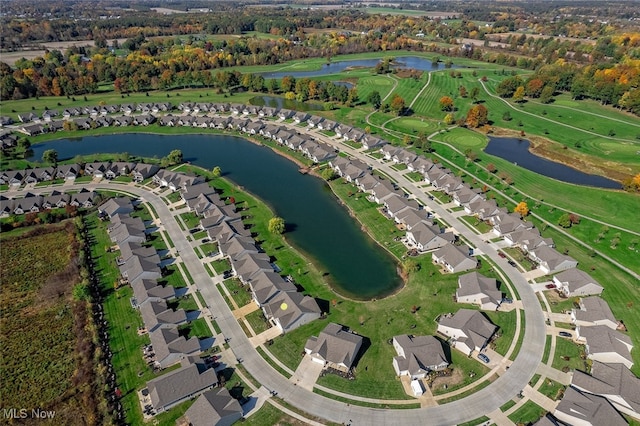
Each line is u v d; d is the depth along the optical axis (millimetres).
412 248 120438
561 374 81875
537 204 141750
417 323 94625
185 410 76000
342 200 146625
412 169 165250
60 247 121250
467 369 83125
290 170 170250
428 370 82312
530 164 176250
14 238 124438
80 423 74438
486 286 100750
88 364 84312
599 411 71250
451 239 120812
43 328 93938
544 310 97438
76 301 100375
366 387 80125
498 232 124875
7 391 80125
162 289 101938
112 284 106938
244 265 109188
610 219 132375
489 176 160750
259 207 142750
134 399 77938
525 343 88750
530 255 115188
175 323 93188
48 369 84438
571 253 116688
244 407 76688
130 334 92000
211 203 137750
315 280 109188
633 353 85688
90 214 138250
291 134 194250
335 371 83250
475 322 90188
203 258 116750
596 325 90312
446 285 105812
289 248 121938
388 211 137125
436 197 145875
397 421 74188
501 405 76250
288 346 89125
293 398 78438
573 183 158375
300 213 140000
